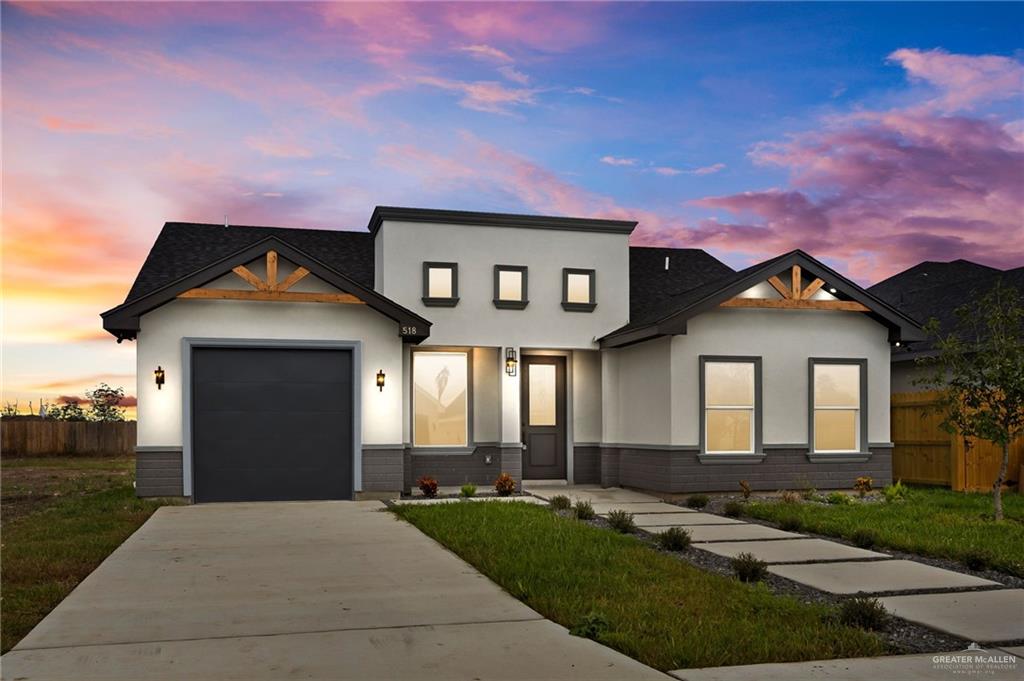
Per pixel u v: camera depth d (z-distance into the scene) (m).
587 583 7.06
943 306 19.88
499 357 16.72
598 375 17.50
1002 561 7.93
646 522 11.37
